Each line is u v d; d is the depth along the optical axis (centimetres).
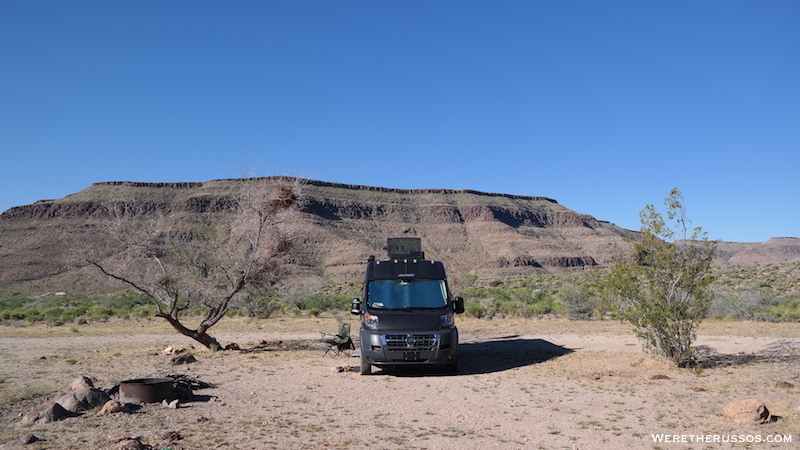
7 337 2194
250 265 1612
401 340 1160
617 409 816
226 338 2109
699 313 1168
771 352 1391
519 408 841
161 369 1287
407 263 1337
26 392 984
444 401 902
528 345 1723
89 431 699
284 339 2045
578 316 2588
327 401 904
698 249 1160
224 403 882
